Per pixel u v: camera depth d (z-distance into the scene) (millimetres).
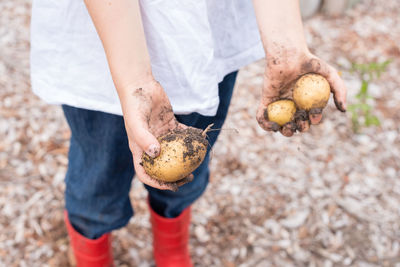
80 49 1218
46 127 2842
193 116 1378
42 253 2156
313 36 3822
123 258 2158
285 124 1336
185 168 1093
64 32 1206
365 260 2189
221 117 1574
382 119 3027
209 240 2266
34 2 1218
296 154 2756
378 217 2387
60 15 1187
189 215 1979
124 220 1787
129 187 1708
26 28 3723
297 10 1248
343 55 3631
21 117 2883
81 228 1765
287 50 1240
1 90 3066
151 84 1050
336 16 4082
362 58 3604
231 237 2283
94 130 1414
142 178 1127
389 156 2768
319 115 1291
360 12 4164
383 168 2684
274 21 1230
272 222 2354
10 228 2248
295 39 1244
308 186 2545
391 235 2303
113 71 1028
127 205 1762
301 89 1280
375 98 3205
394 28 3982
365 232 2314
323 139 2871
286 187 2535
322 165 2686
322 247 2244
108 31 992
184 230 1977
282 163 2691
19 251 2156
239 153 2738
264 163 2686
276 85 1316
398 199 2490
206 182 1820
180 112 1267
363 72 2982
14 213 2320
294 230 2316
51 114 2941
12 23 3750
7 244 2178
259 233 2303
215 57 1369
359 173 2641
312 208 2424
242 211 2404
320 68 1287
